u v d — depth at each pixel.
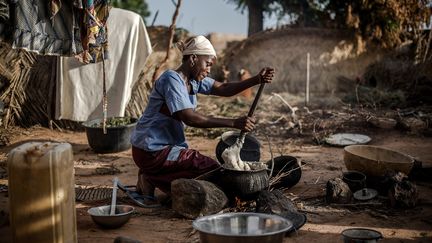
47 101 8.17
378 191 5.00
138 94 8.50
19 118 8.11
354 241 3.58
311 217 4.44
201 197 4.34
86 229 4.18
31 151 3.42
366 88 10.59
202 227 3.53
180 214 4.41
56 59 7.84
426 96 10.10
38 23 5.43
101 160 6.57
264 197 4.34
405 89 10.81
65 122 8.30
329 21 13.09
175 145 4.79
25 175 3.41
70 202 3.58
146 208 4.70
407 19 11.89
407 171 5.11
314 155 6.87
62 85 7.58
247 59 13.08
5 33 5.32
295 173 5.14
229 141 5.55
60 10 5.60
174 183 4.43
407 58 11.67
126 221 4.21
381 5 12.02
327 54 12.64
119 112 7.52
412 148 7.25
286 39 12.91
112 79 7.51
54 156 3.44
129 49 7.47
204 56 4.61
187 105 4.50
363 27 12.43
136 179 5.73
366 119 8.41
